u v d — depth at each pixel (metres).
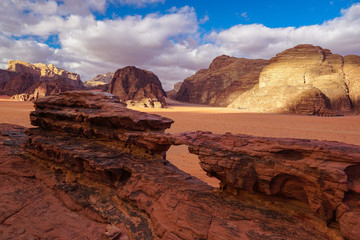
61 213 6.66
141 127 8.48
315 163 4.57
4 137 14.09
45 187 8.37
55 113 10.58
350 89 80.12
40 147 9.78
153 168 7.61
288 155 5.14
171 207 5.88
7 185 8.26
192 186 6.68
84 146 9.08
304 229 4.71
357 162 4.21
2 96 133.00
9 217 6.28
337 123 40.03
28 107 64.00
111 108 9.55
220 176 6.23
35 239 5.42
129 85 124.31
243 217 5.18
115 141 9.20
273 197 5.60
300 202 5.29
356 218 3.90
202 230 5.04
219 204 5.68
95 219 6.44
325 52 104.31
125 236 5.62
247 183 5.53
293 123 39.41
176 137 7.01
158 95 120.50
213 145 6.13
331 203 4.30
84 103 10.38
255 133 25.94
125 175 7.77
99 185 7.89
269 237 4.55
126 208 6.66
